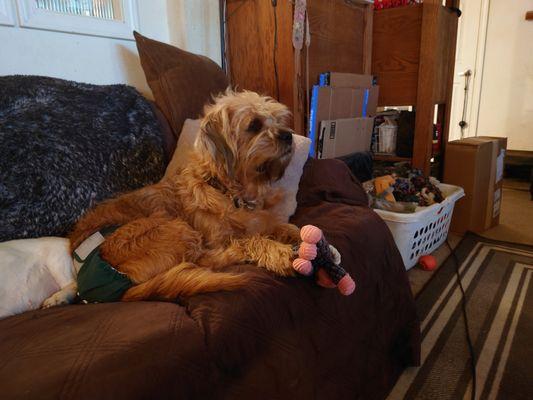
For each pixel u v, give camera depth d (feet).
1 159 4.18
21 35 5.18
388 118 9.85
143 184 5.40
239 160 4.50
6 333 2.88
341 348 4.01
